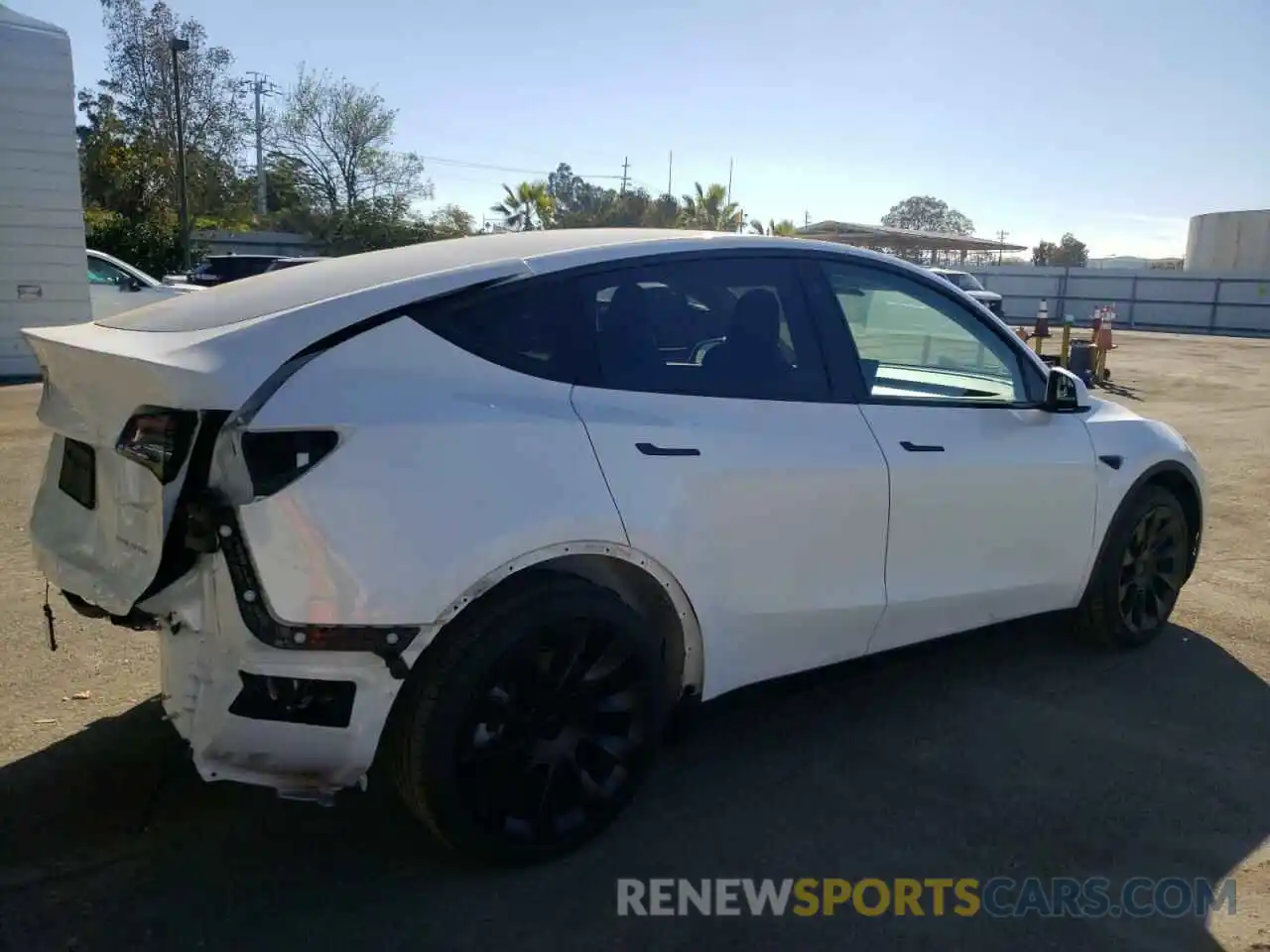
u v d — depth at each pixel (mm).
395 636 2633
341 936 2709
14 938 2656
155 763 3553
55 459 3379
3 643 4484
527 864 3002
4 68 12797
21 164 13086
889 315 3967
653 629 3303
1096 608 4695
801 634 3566
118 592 2805
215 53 40500
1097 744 3893
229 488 2527
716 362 3412
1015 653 4785
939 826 3311
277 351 2672
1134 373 19016
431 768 2744
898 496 3709
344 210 47500
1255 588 5805
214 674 2613
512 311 3043
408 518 2650
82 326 3268
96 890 2871
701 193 41375
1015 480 4098
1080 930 2812
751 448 3334
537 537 2828
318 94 46812
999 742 3895
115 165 39000
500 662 2793
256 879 2941
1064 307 42500
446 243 3520
